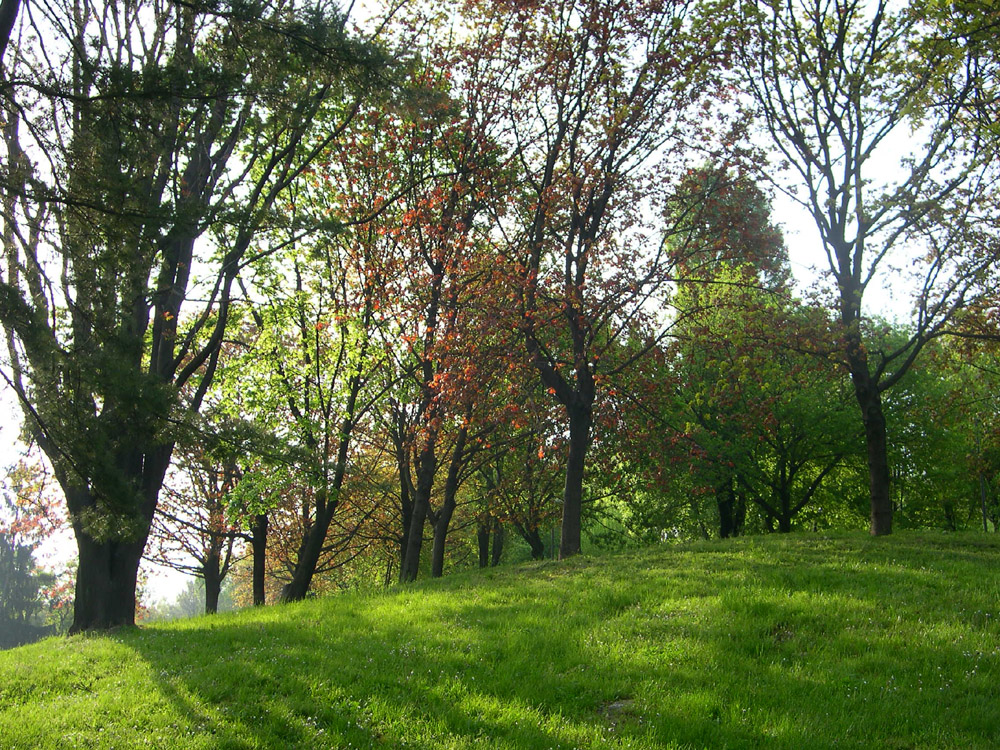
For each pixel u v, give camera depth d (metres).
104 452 11.46
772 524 36.75
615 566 17.22
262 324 25.25
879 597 12.73
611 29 20.61
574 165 21.53
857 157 20.31
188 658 11.95
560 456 26.12
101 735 8.72
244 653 11.87
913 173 19.11
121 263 12.02
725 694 9.48
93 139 11.62
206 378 18.28
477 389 19.98
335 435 24.58
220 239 14.95
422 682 10.16
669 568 16.19
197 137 15.52
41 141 11.77
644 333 20.69
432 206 21.30
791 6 20.38
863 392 20.17
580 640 11.69
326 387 24.83
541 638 11.85
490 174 21.73
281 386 24.70
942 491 34.94
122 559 16.75
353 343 24.38
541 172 22.22
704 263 21.16
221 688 10.12
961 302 18.84
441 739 8.42
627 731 8.55
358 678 10.38
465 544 42.59
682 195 20.81
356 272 24.27
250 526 28.23
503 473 35.81
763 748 8.02
